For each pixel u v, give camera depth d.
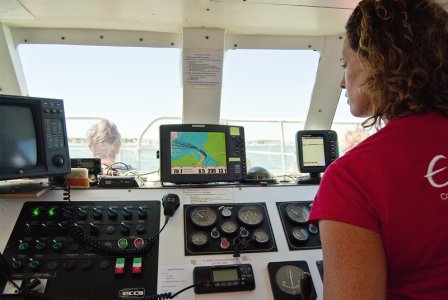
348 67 0.83
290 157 2.44
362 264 0.62
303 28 2.05
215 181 1.58
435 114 0.70
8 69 2.02
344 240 0.64
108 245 1.23
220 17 1.86
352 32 0.79
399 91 0.69
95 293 1.12
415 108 0.69
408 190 0.64
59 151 1.41
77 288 1.13
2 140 1.30
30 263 1.16
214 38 2.04
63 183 1.46
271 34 2.16
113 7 1.70
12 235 1.25
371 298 0.61
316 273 1.27
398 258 0.66
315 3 1.67
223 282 1.18
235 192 1.53
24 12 1.75
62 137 1.43
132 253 1.23
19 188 1.40
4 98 1.31
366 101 0.80
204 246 1.29
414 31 0.69
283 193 1.56
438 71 0.69
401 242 0.64
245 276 1.20
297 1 1.65
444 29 0.71
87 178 1.47
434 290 0.65
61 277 1.15
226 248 1.29
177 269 1.22
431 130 0.68
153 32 2.08
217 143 1.64
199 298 1.15
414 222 0.63
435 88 0.69
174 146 1.59
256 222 1.40
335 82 2.29
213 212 1.42
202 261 1.25
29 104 1.38
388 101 0.72
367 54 0.73
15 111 1.35
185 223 1.37
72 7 1.70
